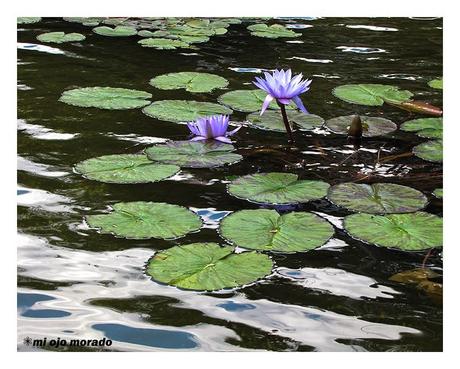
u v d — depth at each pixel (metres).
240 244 1.81
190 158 2.35
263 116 2.81
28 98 2.91
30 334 1.46
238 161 2.36
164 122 2.73
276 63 3.54
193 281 1.65
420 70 3.50
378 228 1.91
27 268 1.71
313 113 2.87
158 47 3.79
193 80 3.17
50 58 3.51
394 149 2.53
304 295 1.62
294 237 1.86
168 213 1.96
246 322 1.51
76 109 2.82
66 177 2.20
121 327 1.49
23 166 2.27
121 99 2.90
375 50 3.87
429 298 1.62
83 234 1.87
